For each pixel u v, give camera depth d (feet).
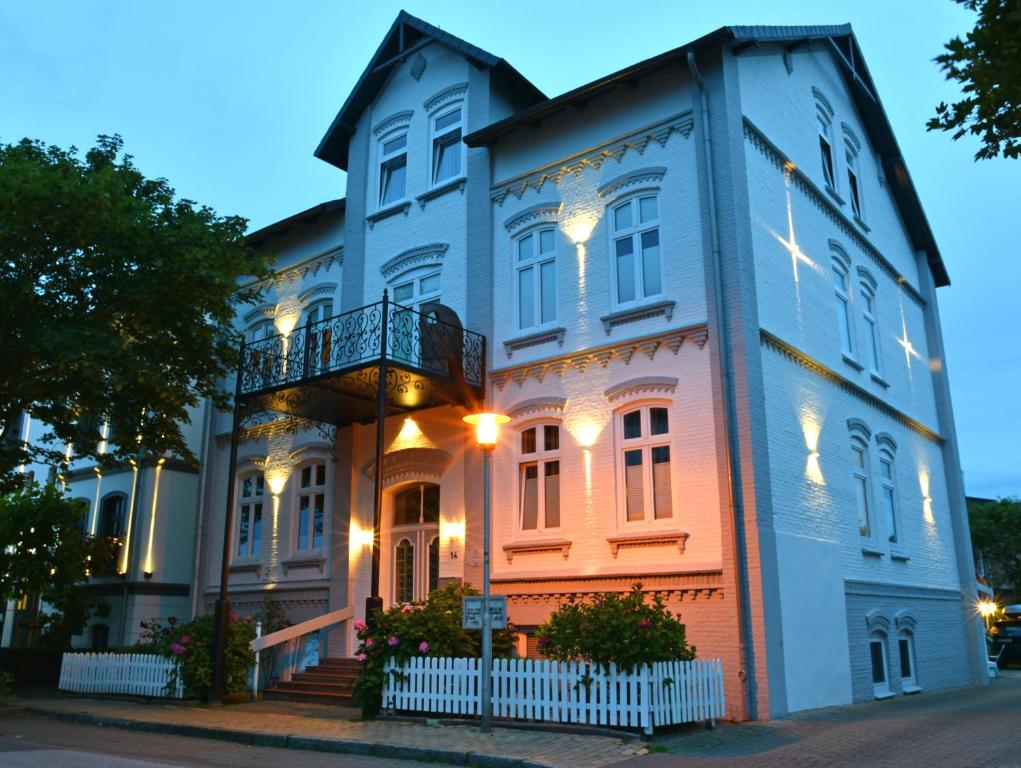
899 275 70.69
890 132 69.56
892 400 64.08
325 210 66.85
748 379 44.83
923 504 65.82
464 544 53.06
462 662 40.57
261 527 66.90
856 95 67.41
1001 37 23.84
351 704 48.24
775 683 41.70
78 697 56.08
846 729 38.04
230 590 67.10
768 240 50.16
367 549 58.70
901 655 56.70
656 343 48.06
